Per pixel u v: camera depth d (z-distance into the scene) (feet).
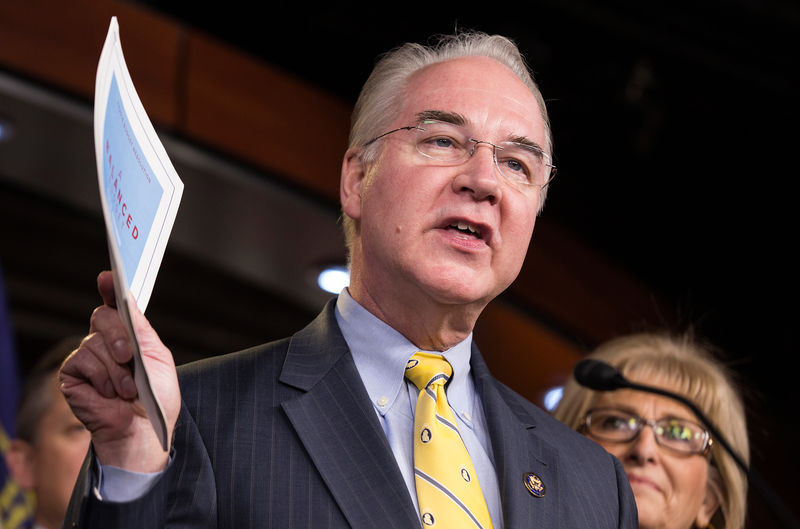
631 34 20.59
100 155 3.55
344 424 4.74
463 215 5.04
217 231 18.79
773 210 24.00
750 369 23.95
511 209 5.20
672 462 8.20
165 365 4.08
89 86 15.75
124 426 4.04
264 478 4.48
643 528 8.03
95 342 4.05
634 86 21.15
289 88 18.40
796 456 22.89
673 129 22.80
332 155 18.60
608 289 22.40
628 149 22.90
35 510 8.07
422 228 5.06
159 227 4.32
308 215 18.19
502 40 5.98
